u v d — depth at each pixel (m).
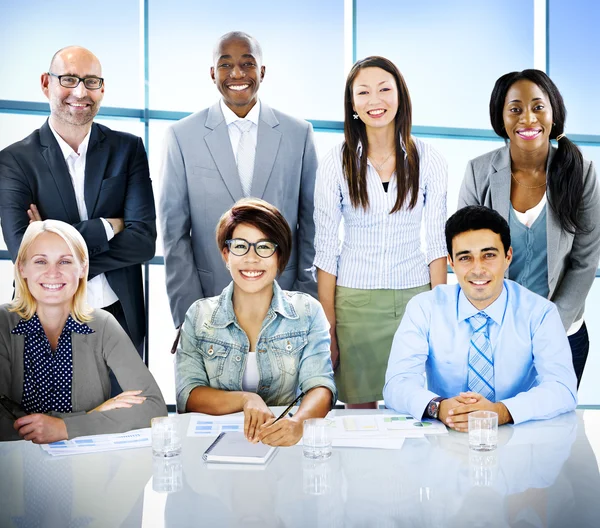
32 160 3.04
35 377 2.21
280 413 2.10
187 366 2.33
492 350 2.25
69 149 3.08
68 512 1.37
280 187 3.24
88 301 3.09
